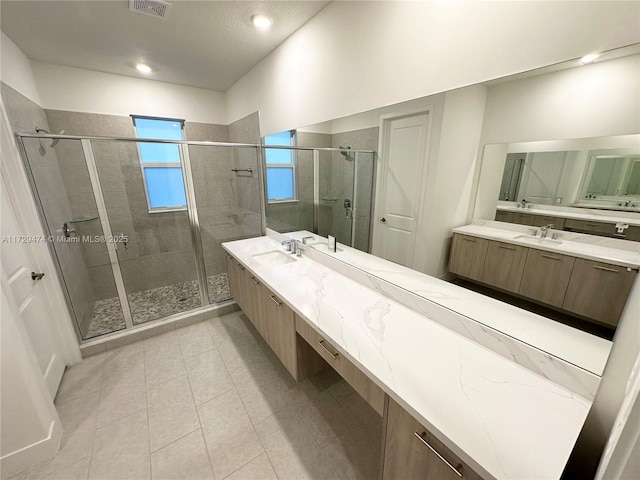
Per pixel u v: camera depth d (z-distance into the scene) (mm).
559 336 904
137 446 1442
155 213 3035
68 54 2236
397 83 1324
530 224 950
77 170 2441
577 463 820
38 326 1739
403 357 1024
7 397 1254
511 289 1022
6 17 1659
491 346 1066
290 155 2287
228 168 3359
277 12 1705
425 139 1235
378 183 1509
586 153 801
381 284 1552
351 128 1629
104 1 1548
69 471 1329
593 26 747
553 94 846
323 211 2014
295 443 1455
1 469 1282
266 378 1930
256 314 2100
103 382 1900
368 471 1315
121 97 2811
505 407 806
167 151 3018
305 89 1964
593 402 768
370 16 1398
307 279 1782
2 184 1569
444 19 1092
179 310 2742
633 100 706
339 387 1836
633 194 719
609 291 792
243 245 2656
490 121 1009
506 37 925
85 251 2607
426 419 764
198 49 2203
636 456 416
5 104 1722
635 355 689
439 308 1243
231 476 1297
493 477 625
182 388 1842
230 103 3291
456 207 1161
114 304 2830
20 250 1662
